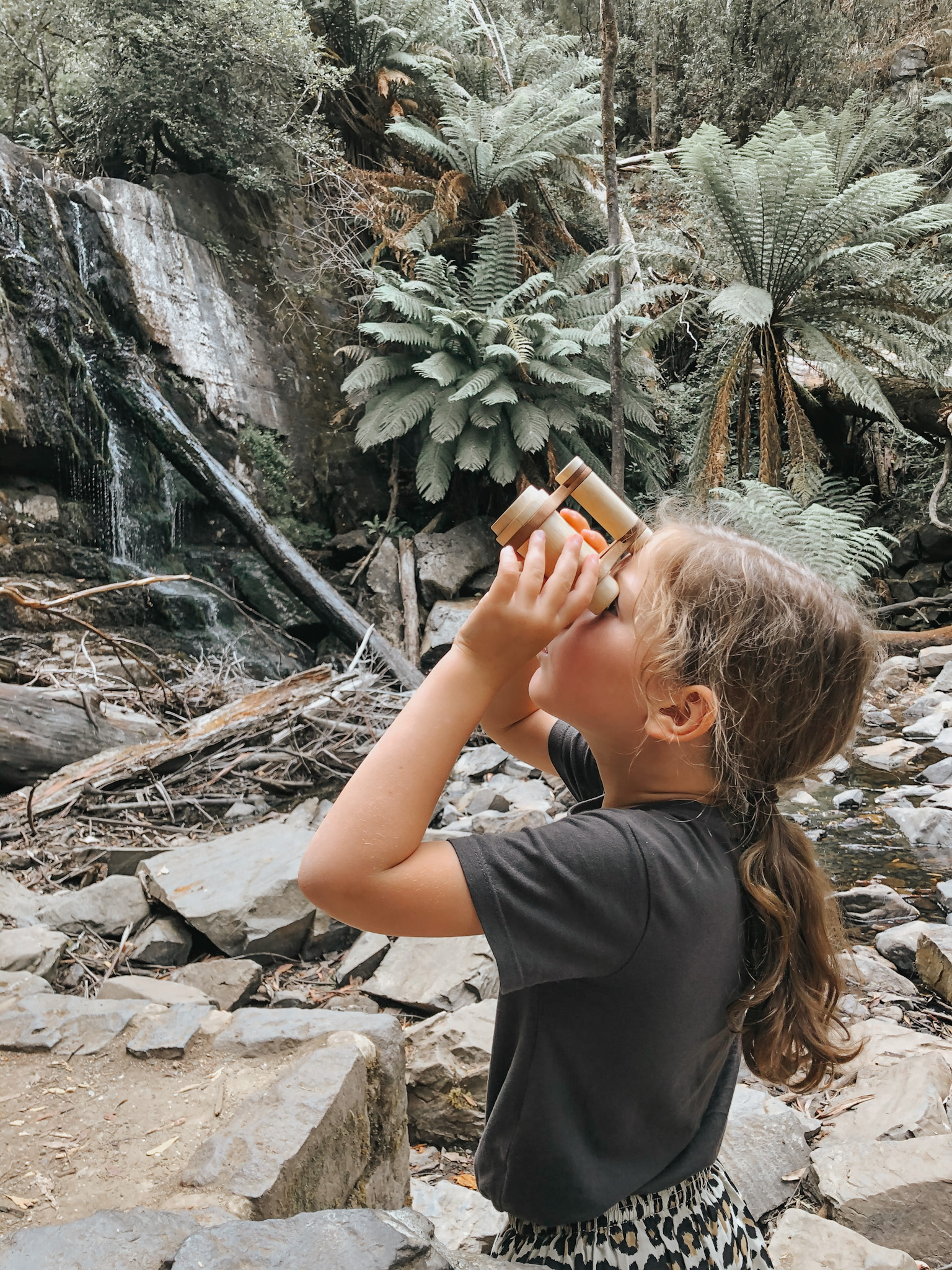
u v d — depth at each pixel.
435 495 8.46
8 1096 1.43
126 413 7.59
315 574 7.34
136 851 3.66
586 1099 0.72
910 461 9.56
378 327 8.53
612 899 0.66
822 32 11.96
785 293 8.69
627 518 0.74
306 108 9.81
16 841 3.87
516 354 8.27
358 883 0.65
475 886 0.66
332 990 2.81
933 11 13.57
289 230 9.45
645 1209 0.75
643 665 0.71
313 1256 0.75
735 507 6.98
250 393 8.67
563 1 14.13
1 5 8.23
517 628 0.68
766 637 0.69
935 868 3.74
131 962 2.88
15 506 6.88
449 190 9.02
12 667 5.19
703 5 12.09
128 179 8.98
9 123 9.19
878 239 8.51
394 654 7.05
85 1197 1.16
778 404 9.68
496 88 10.43
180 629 7.23
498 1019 0.81
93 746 4.62
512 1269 0.74
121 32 7.89
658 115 13.18
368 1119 1.45
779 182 8.05
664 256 9.03
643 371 9.76
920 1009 2.64
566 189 10.63
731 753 0.71
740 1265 0.79
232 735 4.77
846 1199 1.73
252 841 3.38
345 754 4.82
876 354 8.85
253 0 7.93
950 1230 1.69
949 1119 2.02
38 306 7.17
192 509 8.12
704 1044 0.73
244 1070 1.49
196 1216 1.08
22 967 2.63
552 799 4.54
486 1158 0.78
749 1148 1.86
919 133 12.34
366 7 9.53
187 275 8.40
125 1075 1.49
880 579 8.59
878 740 5.75
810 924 0.76
